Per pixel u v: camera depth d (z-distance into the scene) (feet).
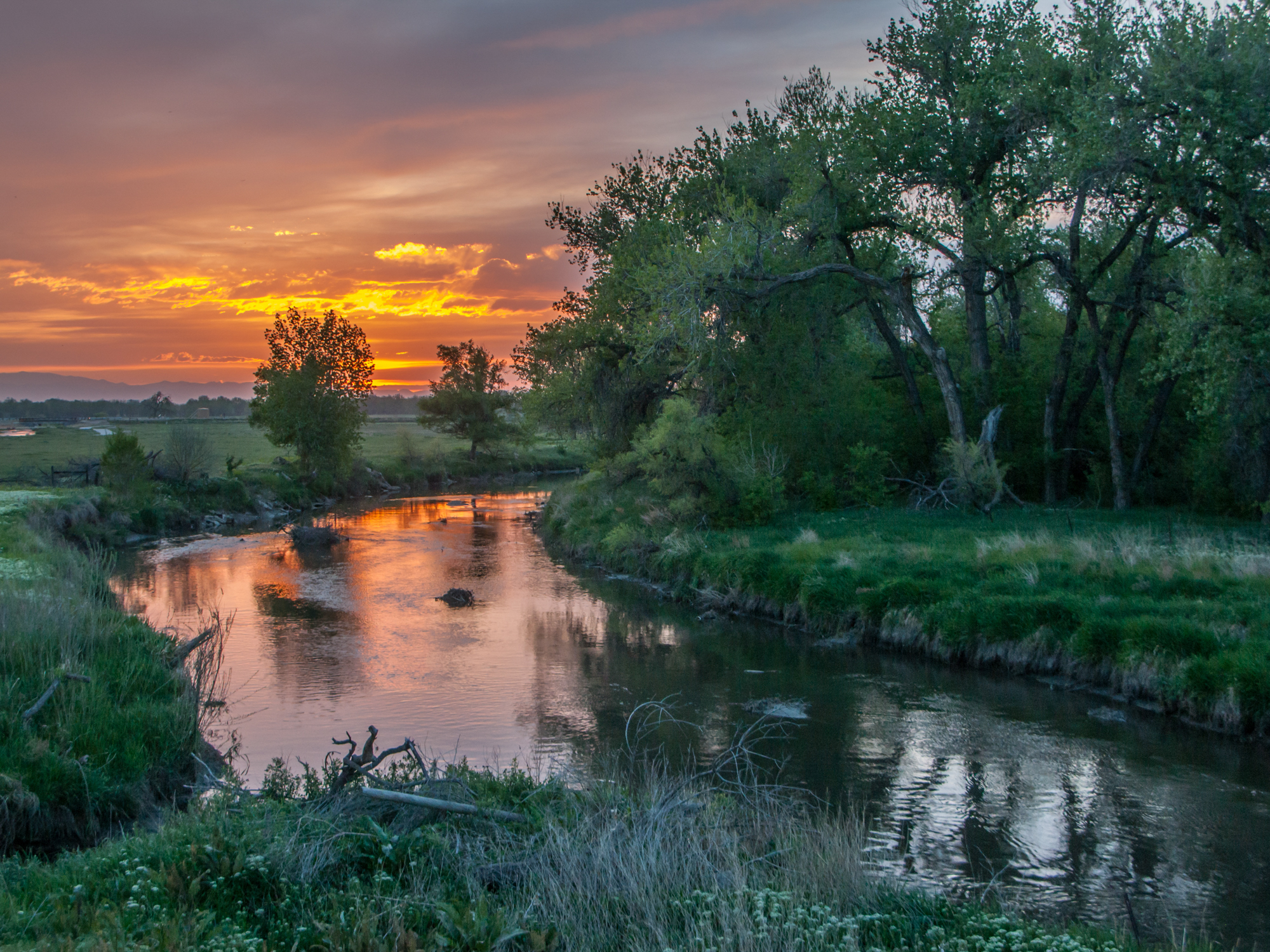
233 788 28.30
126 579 87.45
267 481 166.81
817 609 63.72
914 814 33.06
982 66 97.81
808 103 115.44
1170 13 72.90
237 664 55.88
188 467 148.87
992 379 110.73
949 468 97.76
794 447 103.96
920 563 65.21
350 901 19.11
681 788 28.40
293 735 42.45
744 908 18.40
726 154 115.75
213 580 87.15
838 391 105.50
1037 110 87.56
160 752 34.86
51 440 276.41
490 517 153.69
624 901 19.67
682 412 91.50
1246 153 69.56
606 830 22.90
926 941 19.10
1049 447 101.91
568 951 17.49
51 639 40.04
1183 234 89.61
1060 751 39.65
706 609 71.72
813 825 29.89
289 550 108.78
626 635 64.23
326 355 186.60
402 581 86.74
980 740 41.19
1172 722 43.32
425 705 47.50
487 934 17.40
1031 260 93.56
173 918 18.08
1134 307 89.66
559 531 116.47
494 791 28.55
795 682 51.47
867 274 96.89
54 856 28.09
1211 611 49.19
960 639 54.54
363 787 25.50
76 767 30.50
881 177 100.42
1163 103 72.49
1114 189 83.35
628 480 104.17
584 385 120.26
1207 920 25.39
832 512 96.78
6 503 103.45
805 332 106.52
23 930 17.29
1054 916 25.50
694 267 96.27
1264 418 77.10
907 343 133.90
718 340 100.68
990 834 31.35
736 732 42.65
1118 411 106.01
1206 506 91.45
